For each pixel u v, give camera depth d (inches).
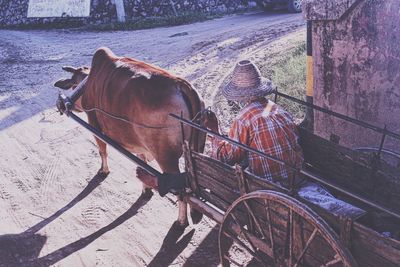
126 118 194.9
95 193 245.8
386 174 146.6
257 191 138.5
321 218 124.8
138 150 209.3
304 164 168.1
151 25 744.3
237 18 717.9
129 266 188.7
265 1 716.7
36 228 219.5
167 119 181.8
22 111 385.7
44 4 872.3
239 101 160.7
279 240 143.0
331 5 217.3
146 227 212.2
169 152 188.2
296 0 679.1
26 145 315.6
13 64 573.0
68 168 276.1
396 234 138.7
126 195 240.5
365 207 152.6
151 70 196.1
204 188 172.4
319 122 247.4
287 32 540.1
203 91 381.4
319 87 239.9
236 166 144.4
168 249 195.8
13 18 914.7
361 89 221.1
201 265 184.9
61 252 200.7
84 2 821.9
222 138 150.6
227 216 153.3
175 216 218.7
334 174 163.5
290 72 374.0
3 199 248.5
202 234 202.7
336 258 124.7
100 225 217.6
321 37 230.7
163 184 177.6
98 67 219.5
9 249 204.2
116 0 776.9
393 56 204.8
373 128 159.3
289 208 131.6
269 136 155.8
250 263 177.3
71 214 228.5
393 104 210.5
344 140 236.5
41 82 471.8
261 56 453.7
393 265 113.0
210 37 573.6
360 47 215.6
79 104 251.1
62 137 322.0
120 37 674.2
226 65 445.7
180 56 503.2
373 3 205.0
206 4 805.9
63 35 754.8
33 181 265.1
